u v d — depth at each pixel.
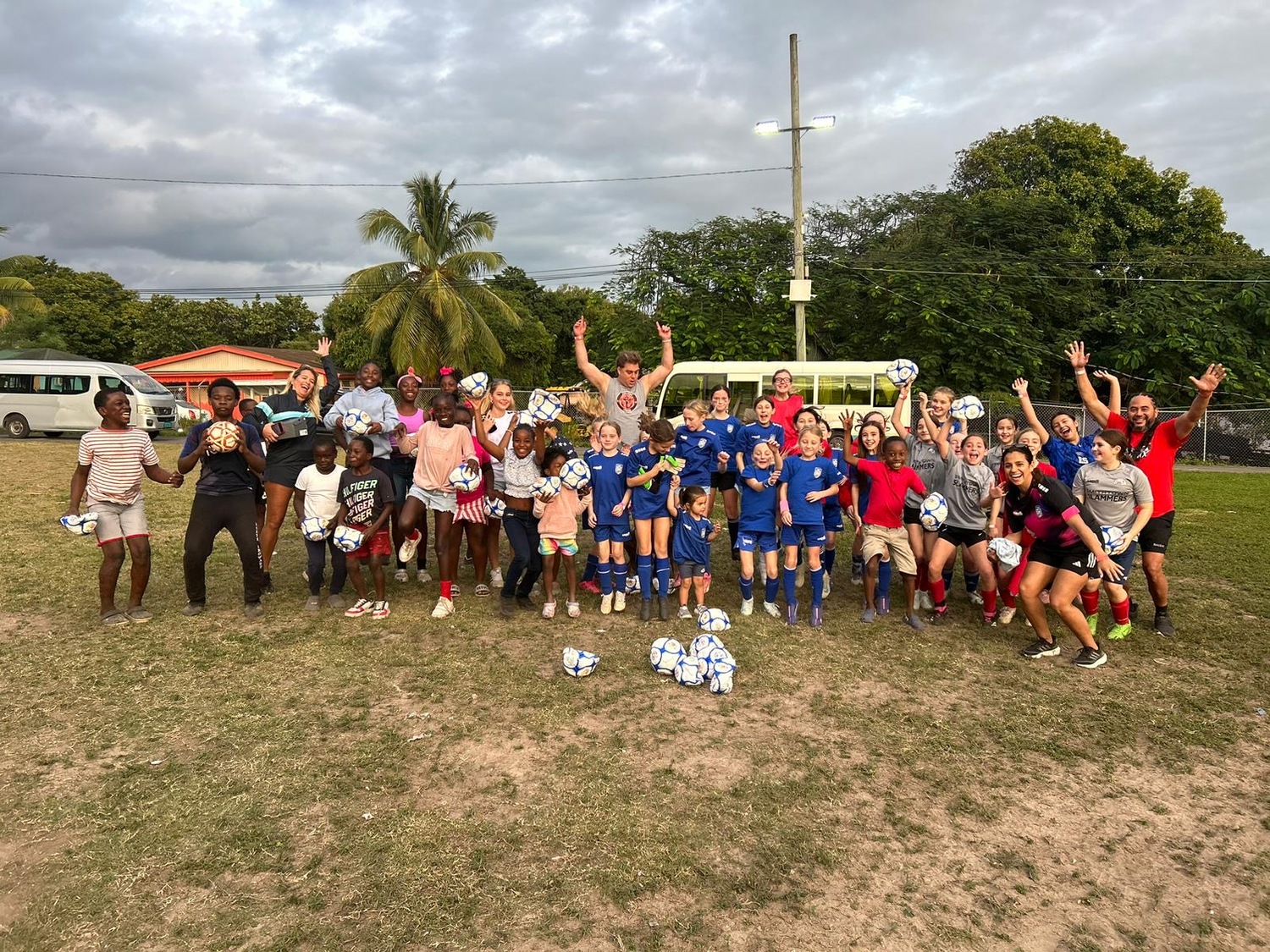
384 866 2.96
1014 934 2.67
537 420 6.32
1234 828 3.31
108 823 3.20
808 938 2.63
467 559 7.88
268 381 36.50
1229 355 22.09
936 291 21.47
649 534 5.98
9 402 23.44
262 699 4.42
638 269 24.78
